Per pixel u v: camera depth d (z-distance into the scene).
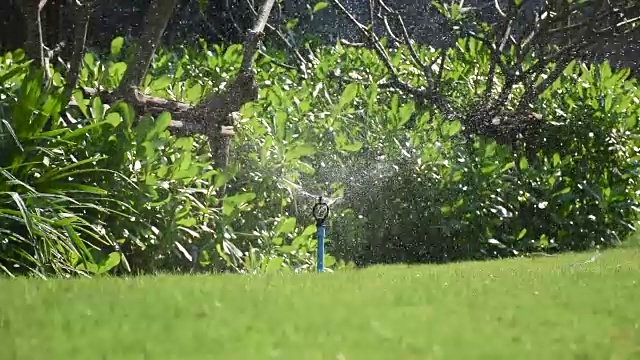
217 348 6.91
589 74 24.64
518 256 20.09
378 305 9.03
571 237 21.70
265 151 17.44
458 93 25.02
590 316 8.81
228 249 15.71
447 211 20.12
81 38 15.34
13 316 8.04
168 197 14.85
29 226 12.60
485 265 15.62
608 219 22.31
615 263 15.59
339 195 18.77
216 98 16.58
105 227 14.38
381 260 19.91
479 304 9.35
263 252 16.58
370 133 20.73
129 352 6.71
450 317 8.51
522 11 28.14
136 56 15.97
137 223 14.59
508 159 21.58
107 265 13.59
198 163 15.48
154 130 14.80
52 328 7.53
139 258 14.82
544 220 21.61
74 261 13.71
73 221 13.80
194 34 30.17
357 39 31.83
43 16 20.91
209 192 15.98
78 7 15.52
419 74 25.89
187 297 9.21
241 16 29.97
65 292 9.56
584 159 22.80
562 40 28.83
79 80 17.08
